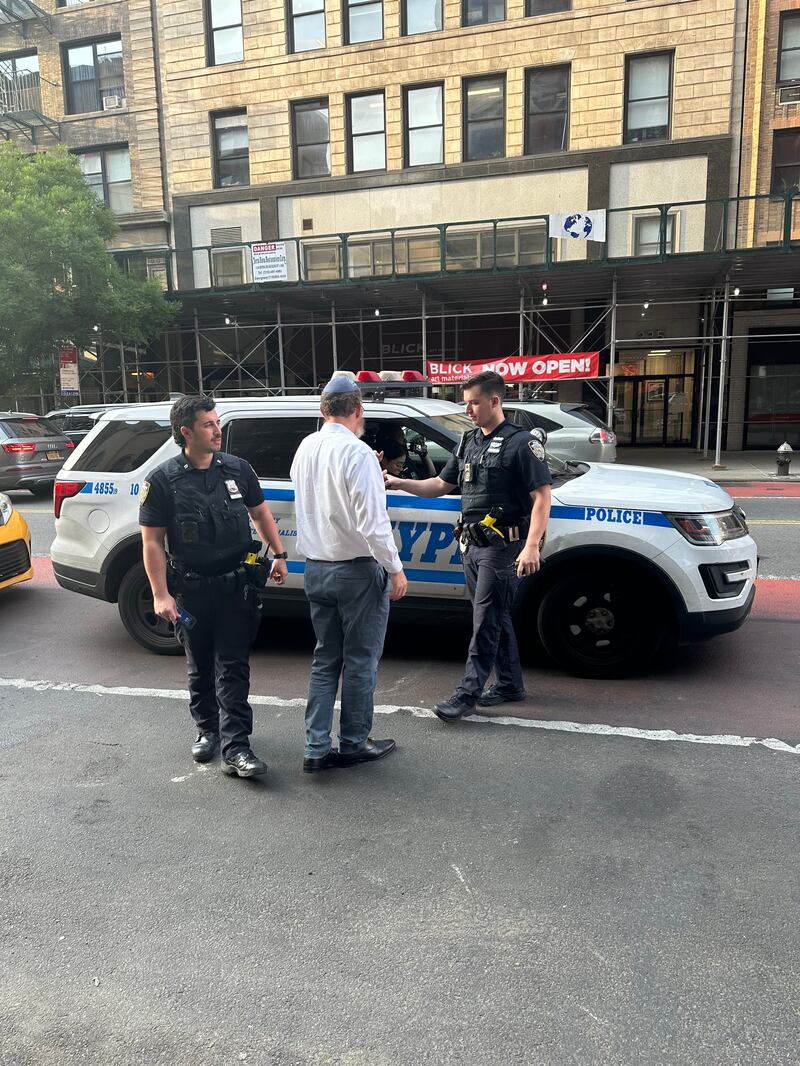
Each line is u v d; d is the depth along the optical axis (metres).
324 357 21.59
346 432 3.39
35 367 18.14
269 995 2.23
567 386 20.38
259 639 5.57
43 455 13.45
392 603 4.81
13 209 16.09
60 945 2.46
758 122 17.69
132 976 2.32
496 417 3.91
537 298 17.88
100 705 4.45
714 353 19.52
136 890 2.73
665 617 4.50
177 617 3.37
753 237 18.03
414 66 19.42
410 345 21.00
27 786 3.49
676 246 18.48
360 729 3.58
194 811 3.25
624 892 2.65
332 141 20.31
